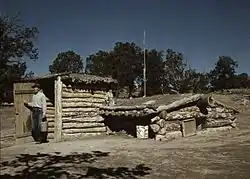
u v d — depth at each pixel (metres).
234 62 71.44
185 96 15.98
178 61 59.81
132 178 7.68
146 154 10.72
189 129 15.43
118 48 66.44
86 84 15.87
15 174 7.97
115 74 64.81
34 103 13.14
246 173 8.09
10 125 17.39
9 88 41.69
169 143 13.27
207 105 16.70
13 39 45.16
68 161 9.54
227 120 17.36
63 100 14.91
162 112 14.17
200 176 7.83
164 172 8.25
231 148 11.85
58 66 77.56
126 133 16.16
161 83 61.88
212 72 72.38
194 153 10.88
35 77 16.12
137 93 62.03
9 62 44.53
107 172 8.23
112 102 17.06
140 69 63.84
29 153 10.82
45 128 13.18
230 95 40.22
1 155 10.41
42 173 8.08
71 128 15.07
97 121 16.05
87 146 12.45
